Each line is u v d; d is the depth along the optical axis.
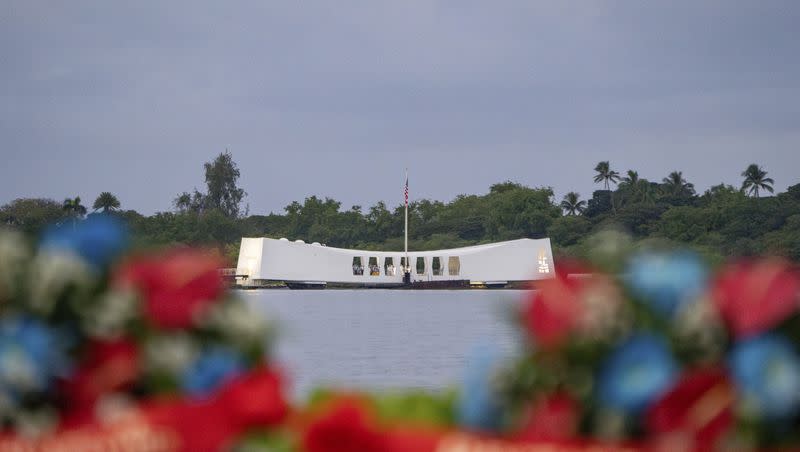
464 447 10.98
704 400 10.09
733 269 10.77
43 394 13.41
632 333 10.65
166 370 13.68
